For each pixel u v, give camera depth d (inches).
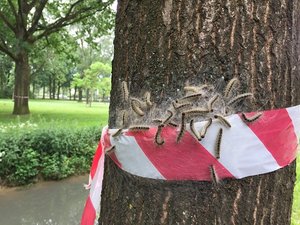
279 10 11.8
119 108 12.6
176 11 11.6
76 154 82.0
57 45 176.6
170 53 11.6
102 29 165.8
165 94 11.6
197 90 11.3
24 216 63.4
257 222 11.8
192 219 11.5
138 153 11.7
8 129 77.7
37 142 76.0
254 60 11.5
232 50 11.4
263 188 11.7
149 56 11.9
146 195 11.9
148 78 11.9
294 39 12.3
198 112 11.0
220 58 11.4
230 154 11.1
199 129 11.0
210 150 11.1
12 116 150.7
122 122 12.3
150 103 11.7
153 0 12.0
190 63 11.4
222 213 11.4
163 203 11.6
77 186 76.5
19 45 148.9
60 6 165.2
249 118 11.1
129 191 12.2
